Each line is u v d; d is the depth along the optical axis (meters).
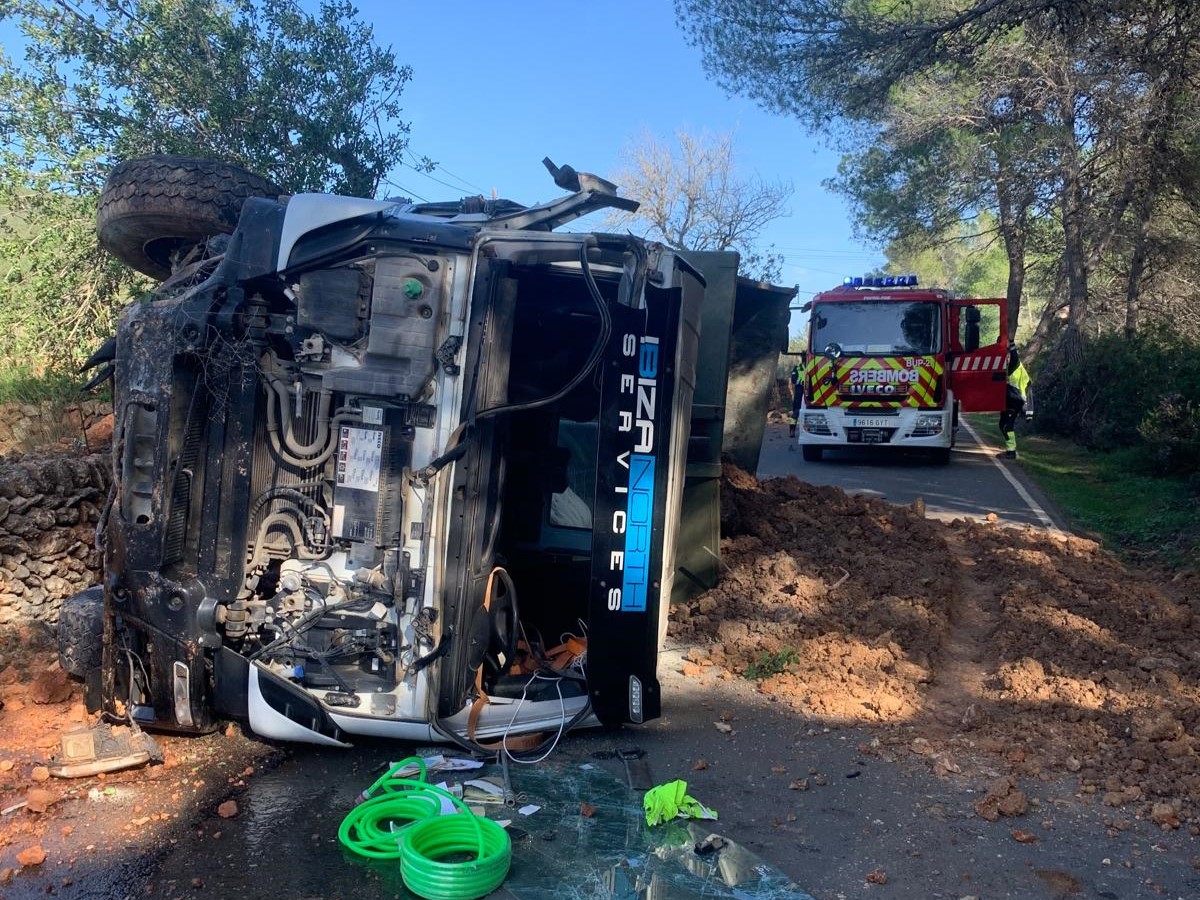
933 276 52.88
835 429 16.91
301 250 4.66
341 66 11.91
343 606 4.77
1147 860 4.24
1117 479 15.36
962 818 4.58
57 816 4.34
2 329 12.05
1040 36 20.03
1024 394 18.14
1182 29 18.78
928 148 23.70
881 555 8.92
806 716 5.78
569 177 5.02
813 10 18.22
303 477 4.94
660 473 5.11
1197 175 20.28
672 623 7.36
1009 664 6.47
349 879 3.91
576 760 5.07
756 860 4.14
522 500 6.29
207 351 4.76
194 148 11.30
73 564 6.82
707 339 7.57
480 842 3.99
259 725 4.88
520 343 6.15
